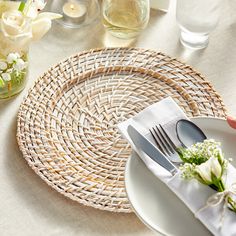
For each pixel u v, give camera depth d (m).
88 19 1.06
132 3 0.99
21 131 0.88
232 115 0.94
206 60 1.03
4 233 0.79
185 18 0.98
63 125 0.90
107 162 0.86
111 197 0.81
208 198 0.74
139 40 1.05
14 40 0.85
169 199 0.77
